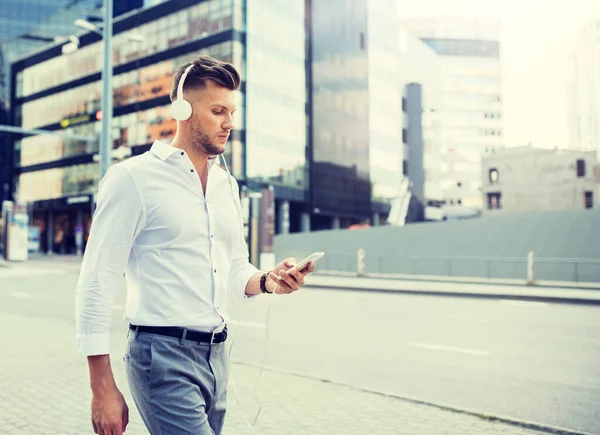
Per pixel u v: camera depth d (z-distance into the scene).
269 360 7.14
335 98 55.84
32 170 59.78
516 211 54.62
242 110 42.31
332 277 24.12
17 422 4.29
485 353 7.67
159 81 46.69
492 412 5.02
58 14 69.62
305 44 51.09
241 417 4.56
